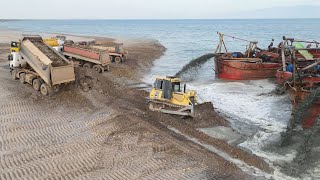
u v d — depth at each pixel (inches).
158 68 1395.2
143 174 446.3
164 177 440.8
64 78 770.8
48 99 748.0
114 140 555.2
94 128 605.9
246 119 729.6
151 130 596.4
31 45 820.0
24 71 834.2
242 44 2701.8
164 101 692.1
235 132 641.6
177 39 3336.6
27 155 488.1
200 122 672.4
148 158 492.4
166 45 2603.3
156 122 650.8
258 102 860.0
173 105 684.1
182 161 488.4
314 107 644.7
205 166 477.7
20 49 840.9
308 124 652.1
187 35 4094.5
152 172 453.1
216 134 624.1
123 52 1357.0
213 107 770.2
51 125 615.8
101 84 883.4
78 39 2844.5
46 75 741.9
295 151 559.8
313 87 718.5
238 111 786.8
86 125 621.3
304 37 3629.4
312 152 553.0
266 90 984.3
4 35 2918.3
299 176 474.9
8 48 1640.0
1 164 454.3
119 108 725.3
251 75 1136.2
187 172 457.7
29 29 5029.5
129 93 867.4
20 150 503.2
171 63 1551.4
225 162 494.0
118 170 454.9
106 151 513.7
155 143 541.6
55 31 4616.1
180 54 1941.4
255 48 1389.0
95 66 1078.4
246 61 1192.2
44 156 488.7
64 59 796.6
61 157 488.1
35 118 643.5
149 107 706.2
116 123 626.5
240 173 470.9
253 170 485.4
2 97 733.9
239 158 520.4
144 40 2915.8
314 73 868.6
